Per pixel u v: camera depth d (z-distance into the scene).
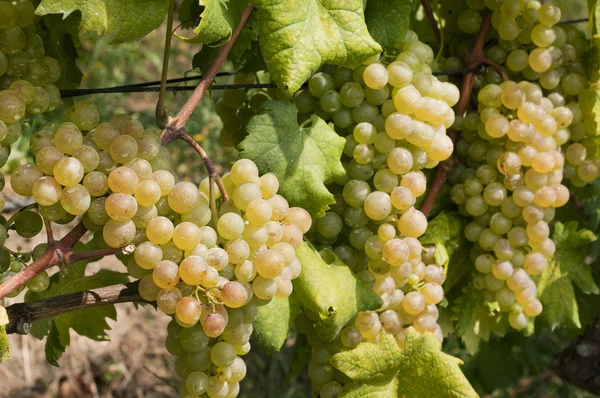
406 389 0.69
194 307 0.58
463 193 0.75
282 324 0.66
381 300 0.68
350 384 0.69
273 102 0.67
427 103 0.68
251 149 0.65
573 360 0.96
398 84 0.68
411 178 0.68
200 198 0.60
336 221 0.69
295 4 0.61
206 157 0.62
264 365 1.63
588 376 0.95
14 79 0.62
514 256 0.75
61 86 0.76
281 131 0.66
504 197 0.74
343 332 0.69
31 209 0.60
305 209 0.66
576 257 0.84
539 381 1.64
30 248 1.60
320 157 0.66
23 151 1.71
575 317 0.83
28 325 0.59
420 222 0.68
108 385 1.58
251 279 0.60
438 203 0.77
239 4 0.63
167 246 0.59
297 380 1.63
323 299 0.66
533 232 0.74
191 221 0.59
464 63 0.79
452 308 0.80
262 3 0.61
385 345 0.68
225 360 0.60
